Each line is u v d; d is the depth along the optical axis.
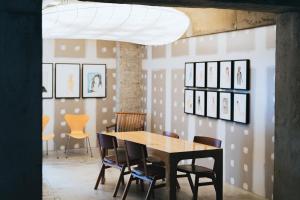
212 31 7.63
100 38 8.93
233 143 7.21
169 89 9.33
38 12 3.38
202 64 8.02
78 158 9.31
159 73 9.77
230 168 7.30
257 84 6.62
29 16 3.36
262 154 6.53
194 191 6.01
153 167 6.20
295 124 4.71
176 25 7.86
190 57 8.48
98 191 6.74
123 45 10.55
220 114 7.50
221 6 4.39
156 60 9.90
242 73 6.89
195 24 8.13
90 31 7.94
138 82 10.72
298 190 4.69
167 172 5.65
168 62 9.34
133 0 4.03
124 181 7.37
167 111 9.44
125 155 6.86
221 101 7.48
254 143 6.70
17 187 3.38
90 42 10.47
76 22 7.18
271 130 6.34
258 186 6.62
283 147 4.89
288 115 4.81
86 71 10.47
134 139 6.73
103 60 10.60
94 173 7.93
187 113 8.58
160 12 7.02
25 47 3.36
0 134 3.32
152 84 10.11
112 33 8.21
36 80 3.39
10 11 3.31
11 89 3.33
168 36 8.52
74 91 10.38
